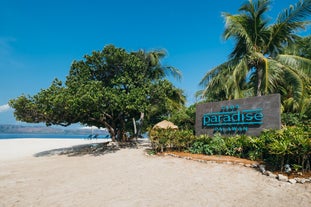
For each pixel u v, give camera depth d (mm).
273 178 7422
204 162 10352
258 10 15180
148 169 10109
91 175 9711
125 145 19469
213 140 12172
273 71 14227
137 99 15508
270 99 11938
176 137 13234
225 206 5695
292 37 15914
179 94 26250
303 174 7203
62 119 17219
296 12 14047
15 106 15742
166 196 6582
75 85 16234
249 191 6617
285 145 7531
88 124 20500
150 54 23328
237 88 15906
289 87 17328
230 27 15156
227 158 10398
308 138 7715
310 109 15156
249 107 12766
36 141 35688
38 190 7781
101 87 15617
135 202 6195
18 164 13742
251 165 8891
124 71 18781
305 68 13758
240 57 16219
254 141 9859
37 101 16016
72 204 6262
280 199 5879
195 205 5836
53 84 16969
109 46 18391
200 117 15406
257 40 16094
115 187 7688
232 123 13398
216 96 22469
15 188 8164
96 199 6570
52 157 16344
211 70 17125
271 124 11641
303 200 5684
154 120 29766
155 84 18469
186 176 8578
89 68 18609
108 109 16656
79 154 16859
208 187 7203
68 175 9945
